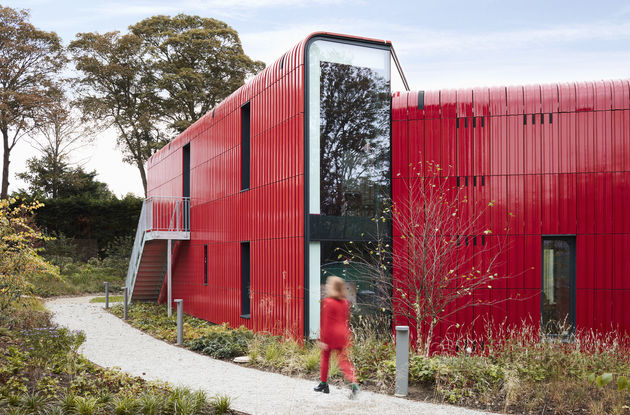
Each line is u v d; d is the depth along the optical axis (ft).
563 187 33.04
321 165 34.17
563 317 33.01
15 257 41.09
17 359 23.04
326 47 35.04
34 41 110.11
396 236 34.86
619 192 32.42
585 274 32.55
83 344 36.32
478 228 33.91
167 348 34.91
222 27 115.14
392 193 35.32
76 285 83.76
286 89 36.17
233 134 45.83
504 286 33.45
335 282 22.63
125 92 115.85
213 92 110.32
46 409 17.89
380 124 35.58
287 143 35.83
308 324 33.12
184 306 59.16
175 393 19.90
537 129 33.55
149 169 77.56
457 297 32.42
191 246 57.21
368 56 35.99
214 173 50.44
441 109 34.96
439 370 23.12
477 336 33.32
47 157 121.49
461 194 34.30
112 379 22.39
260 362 28.84
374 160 35.32
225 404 19.48
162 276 65.82
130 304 62.95
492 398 21.30
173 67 110.01
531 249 33.27
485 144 34.22
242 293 43.16
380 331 33.53
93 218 105.70
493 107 34.27
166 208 66.69
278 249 36.78
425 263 31.94
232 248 45.34
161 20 111.96
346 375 21.83
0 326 34.71
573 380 23.40
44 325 34.88
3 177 111.75
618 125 32.63
